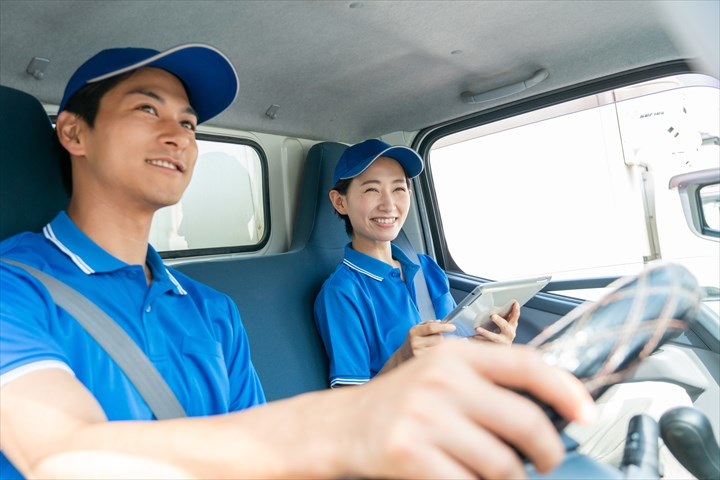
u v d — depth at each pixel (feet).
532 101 7.71
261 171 7.49
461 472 0.84
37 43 4.90
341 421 0.96
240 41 5.60
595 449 3.09
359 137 8.55
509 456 0.86
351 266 6.55
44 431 1.90
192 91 4.36
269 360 5.80
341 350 5.88
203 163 6.91
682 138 12.54
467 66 6.75
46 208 3.99
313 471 0.96
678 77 6.77
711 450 2.11
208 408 3.73
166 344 3.64
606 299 1.38
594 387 1.29
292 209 7.77
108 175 3.65
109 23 4.89
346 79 6.78
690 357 3.92
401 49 6.18
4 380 2.25
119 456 1.38
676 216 12.96
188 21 5.10
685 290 1.38
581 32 6.14
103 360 3.23
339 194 6.87
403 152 6.59
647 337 1.32
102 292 3.51
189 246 6.65
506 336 4.93
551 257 20.11
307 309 6.49
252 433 1.09
